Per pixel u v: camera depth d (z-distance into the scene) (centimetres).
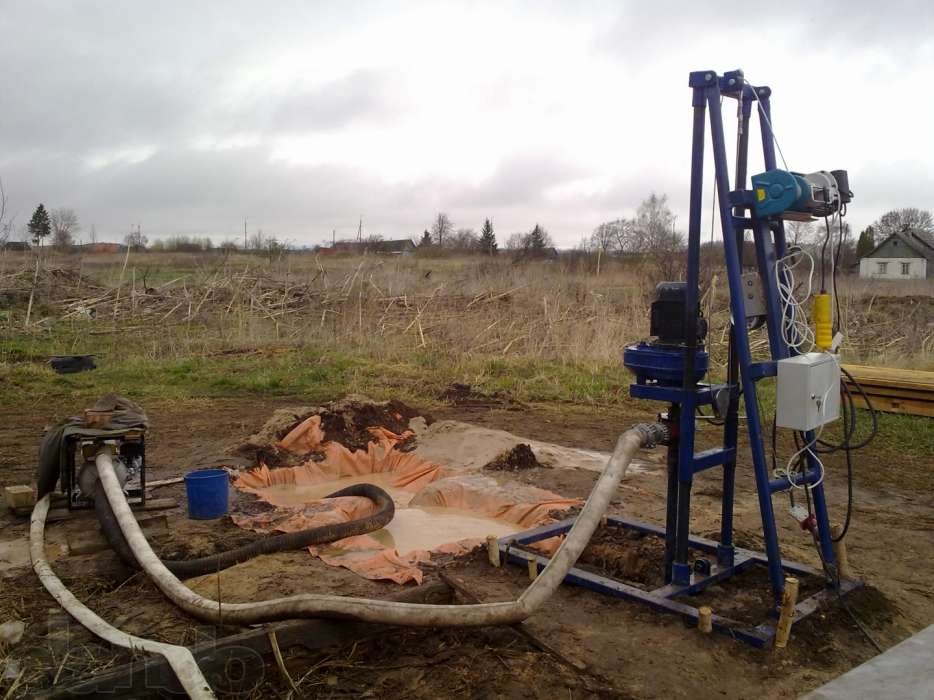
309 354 1377
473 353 1388
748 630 393
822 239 622
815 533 451
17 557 491
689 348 422
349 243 3650
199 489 572
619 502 634
